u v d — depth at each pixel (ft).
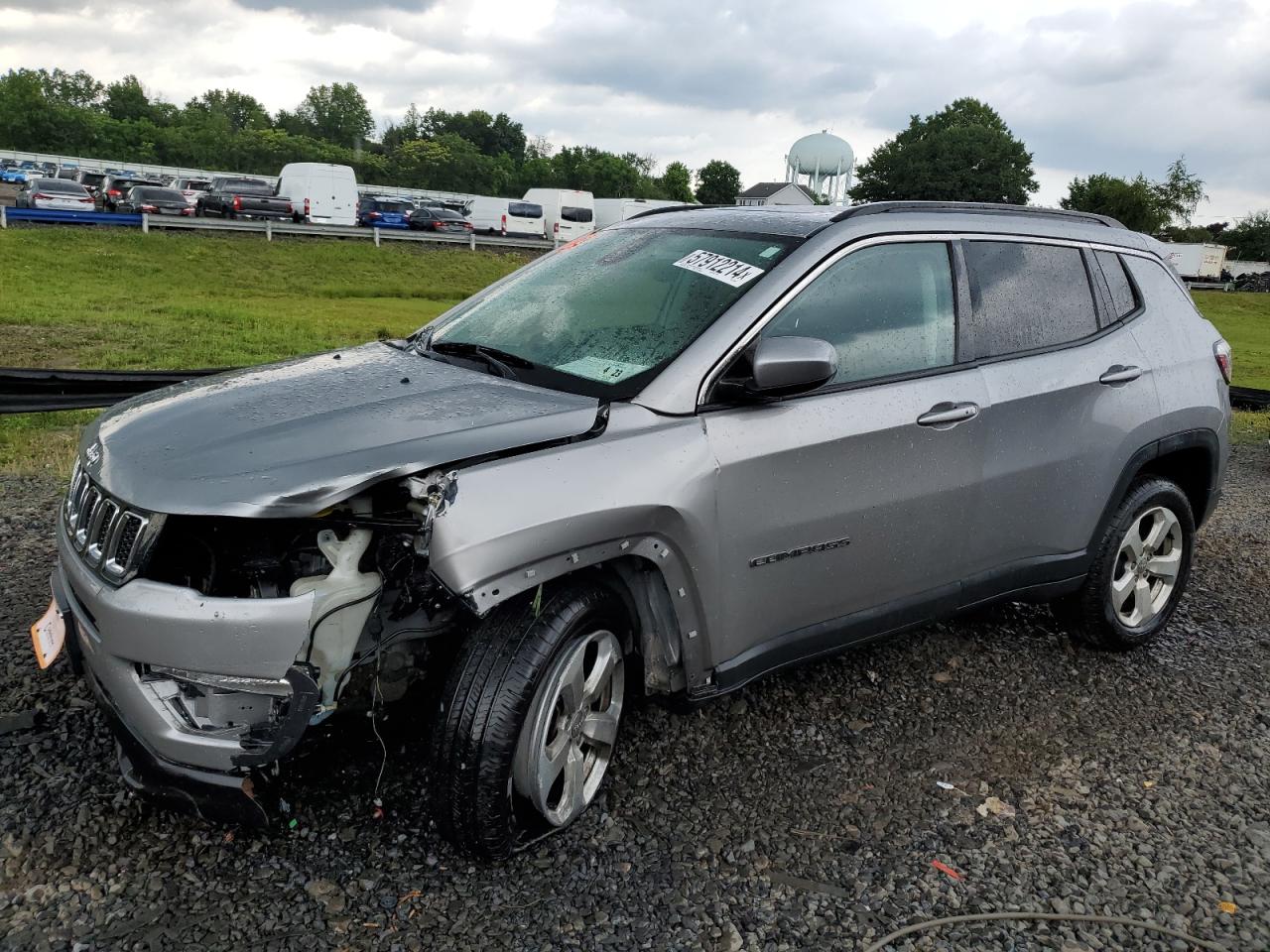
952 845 9.87
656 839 9.64
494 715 8.46
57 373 22.71
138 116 386.52
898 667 13.62
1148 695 13.33
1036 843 9.96
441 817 8.75
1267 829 10.39
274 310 71.61
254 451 8.58
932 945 8.48
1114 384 13.16
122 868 8.73
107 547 8.57
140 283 86.79
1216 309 175.73
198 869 8.78
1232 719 12.79
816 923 8.65
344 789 9.97
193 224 114.62
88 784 9.80
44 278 79.30
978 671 13.69
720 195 361.71
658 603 9.78
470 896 8.69
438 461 8.36
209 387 10.58
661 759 11.00
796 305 10.53
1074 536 13.14
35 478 20.48
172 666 8.09
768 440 9.98
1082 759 11.62
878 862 9.53
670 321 10.50
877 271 11.31
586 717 9.58
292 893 8.57
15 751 10.26
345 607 8.31
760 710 12.19
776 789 10.61
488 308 12.46
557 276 12.49
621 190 372.99
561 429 9.05
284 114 431.43
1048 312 12.90
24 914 8.11
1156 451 13.75
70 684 11.60
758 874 9.25
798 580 10.54
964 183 296.51
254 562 8.57
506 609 8.80
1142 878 9.50
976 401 11.64
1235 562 19.33
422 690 9.39
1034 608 16.05
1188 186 268.00
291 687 8.02
